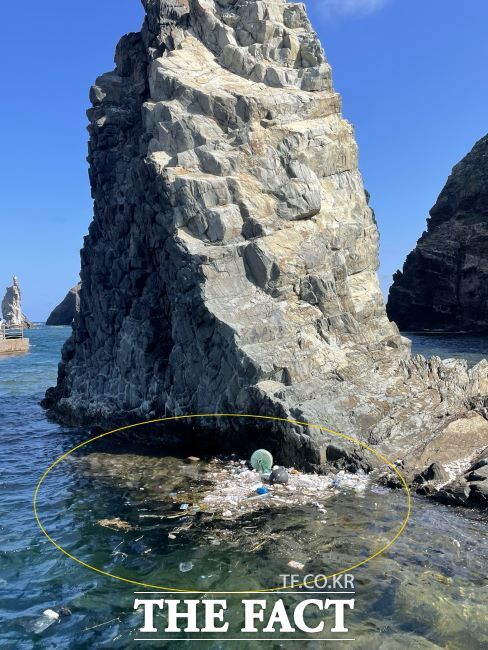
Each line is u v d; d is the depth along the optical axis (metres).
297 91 23.31
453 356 45.28
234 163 21.19
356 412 16.91
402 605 9.24
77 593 10.23
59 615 9.58
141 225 22.72
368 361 19.81
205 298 18.89
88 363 27.34
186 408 20.27
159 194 20.64
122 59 26.98
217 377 18.97
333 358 19.31
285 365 18.05
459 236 84.44
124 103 26.48
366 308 22.20
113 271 24.95
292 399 17.06
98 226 26.81
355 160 23.67
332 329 20.39
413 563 10.54
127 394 23.53
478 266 79.19
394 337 22.28
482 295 78.75
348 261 22.30
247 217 20.36
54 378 44.41
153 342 22.41
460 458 15.81
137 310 23.30
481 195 86.62
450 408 17.83
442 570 10.27
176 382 20.77
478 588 9.66
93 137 26.64
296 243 20.70
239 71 24.27
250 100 21.97
